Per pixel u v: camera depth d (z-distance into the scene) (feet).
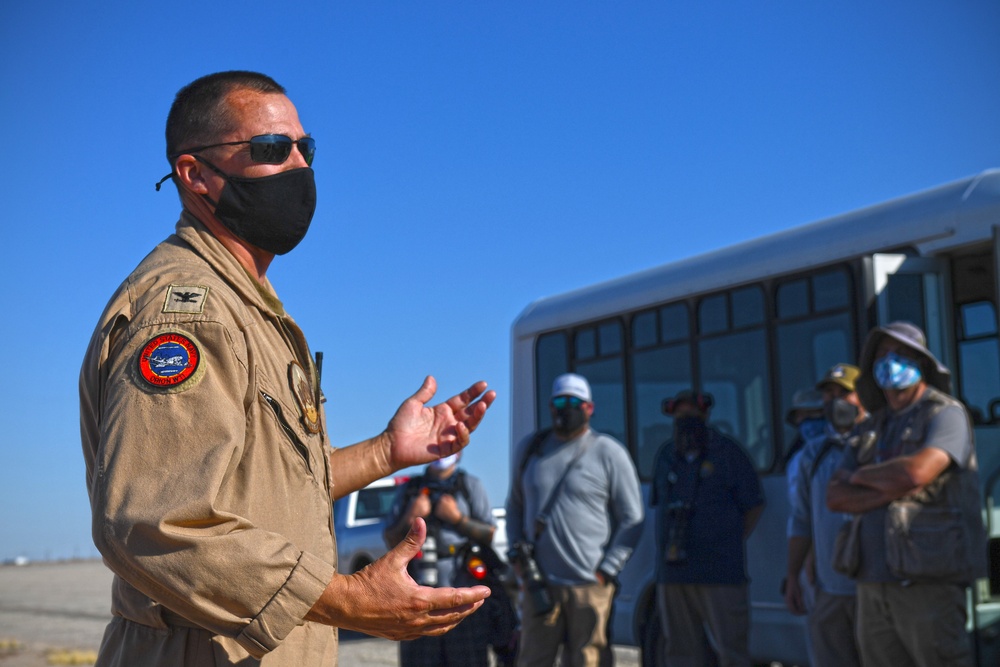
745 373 26.55
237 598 5.78
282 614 5.84
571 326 32.50
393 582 6.13
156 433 5.95
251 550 5.82
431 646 22.34
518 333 34.68
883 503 16.66
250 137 7.38
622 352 30.48
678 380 28.58
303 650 6.73
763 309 26.20
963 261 22.40
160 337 6.21
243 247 7.50
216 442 5.99
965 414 16.90
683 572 22.63
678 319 28.73
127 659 6.50
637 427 29.68
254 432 6.55
